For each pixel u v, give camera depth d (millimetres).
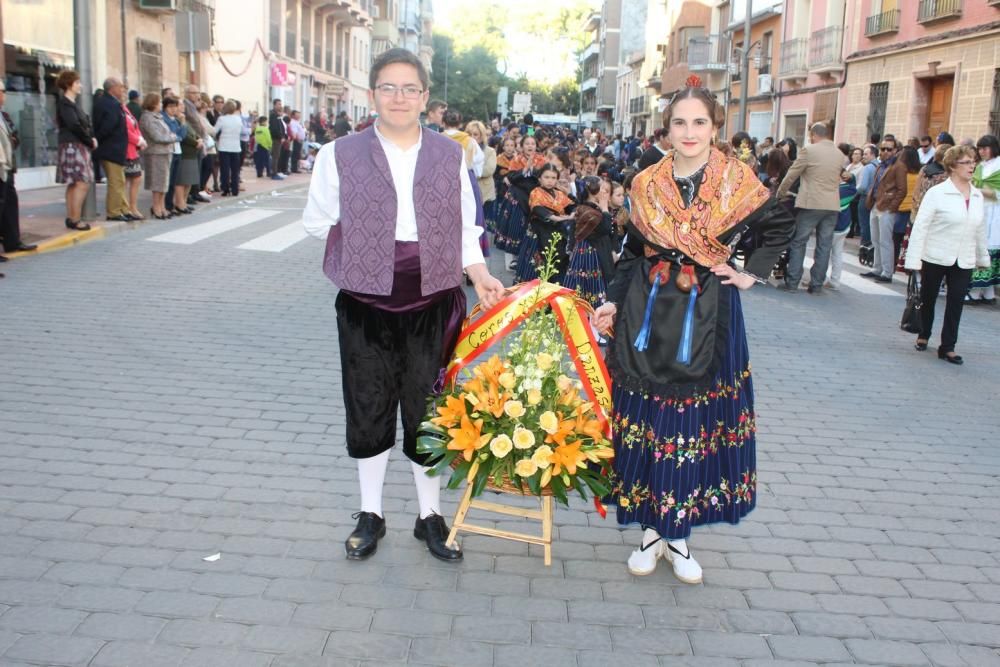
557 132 36312
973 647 3424
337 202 3570
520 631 3369
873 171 13961
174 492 4395
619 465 3676
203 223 13836
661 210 3545
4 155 9672
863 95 23406
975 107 18125
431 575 3752
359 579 3680
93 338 7094
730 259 3678
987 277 10945
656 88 47938
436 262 3584
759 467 5234
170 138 13602
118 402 5633
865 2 23312
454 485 3627
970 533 4465
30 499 4230
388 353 3711
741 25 33250
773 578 3893
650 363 3555
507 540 4109
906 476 5211
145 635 3207
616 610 3555
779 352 8188
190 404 5668
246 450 4980
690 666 3211
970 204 7906
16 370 6160
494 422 3695
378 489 3951
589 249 8164
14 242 10148
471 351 3865
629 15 65438
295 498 4410
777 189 11492
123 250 11031
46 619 3271
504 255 13164
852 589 3830
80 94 12141
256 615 3369
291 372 6473
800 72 27250
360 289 3533
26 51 16422
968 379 7559
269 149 23078
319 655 3148
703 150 3527
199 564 3723
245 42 31562
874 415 6398
